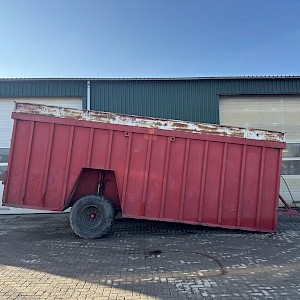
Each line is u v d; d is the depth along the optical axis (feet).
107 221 25.61
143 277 16.62
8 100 41.16
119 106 40.96
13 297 14.19
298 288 15.16
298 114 42.29
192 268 18.10
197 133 26.50
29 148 25.81
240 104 42.34
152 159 26.35
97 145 26.17
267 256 20.58
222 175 26.48
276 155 26.94
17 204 25.73
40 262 19.22
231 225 26.58
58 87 40.91
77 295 14.39
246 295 14.37
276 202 26.84
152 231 28.45
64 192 25.75
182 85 41.52
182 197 26.25
